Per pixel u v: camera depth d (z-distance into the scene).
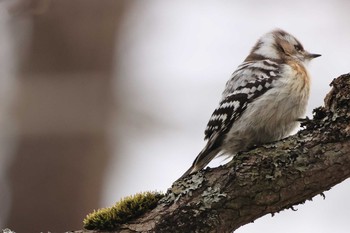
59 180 13.84
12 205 13.77
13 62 14.36
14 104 13.86
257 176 8.18
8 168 13.83
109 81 14.48
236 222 8.20
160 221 8.06
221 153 10.63
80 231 8.06
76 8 14.57
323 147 8.18
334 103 8.39
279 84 10.35
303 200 8.28
